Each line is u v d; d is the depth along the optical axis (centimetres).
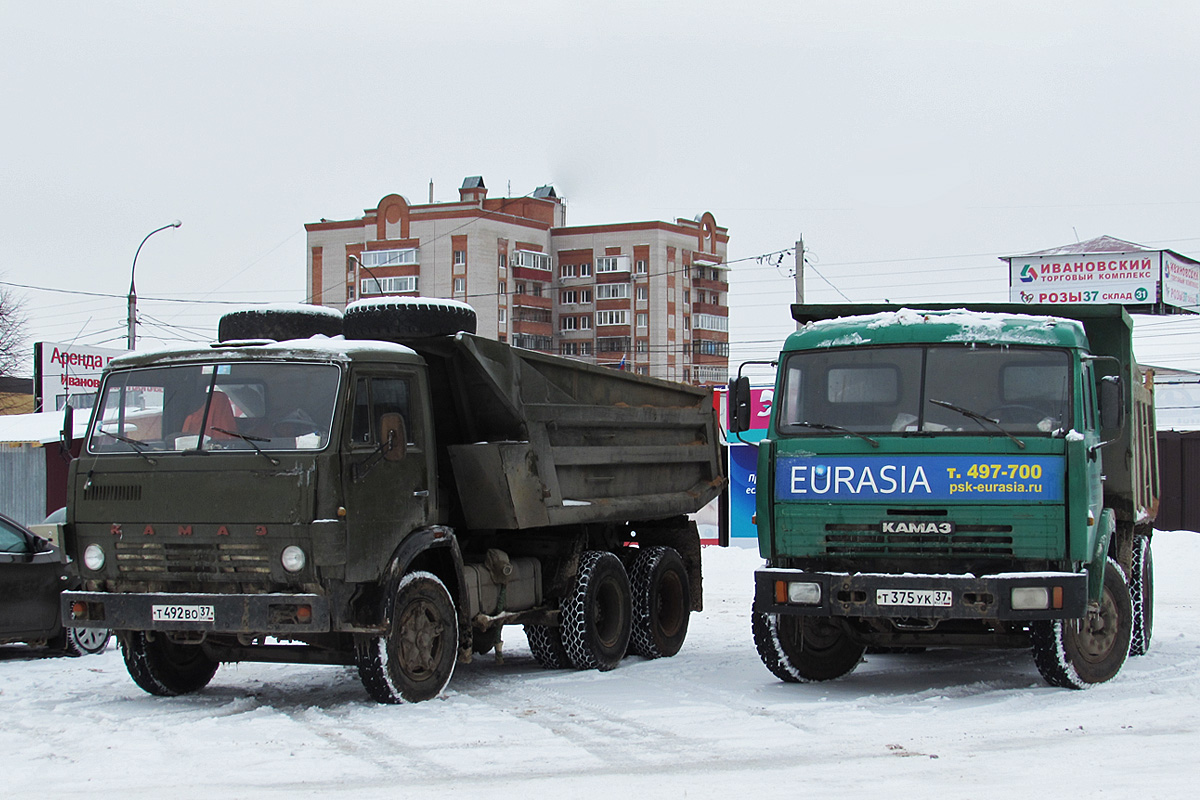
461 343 1009
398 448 901
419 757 750
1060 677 966
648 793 650
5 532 1207
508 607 1081
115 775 702
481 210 7944
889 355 955
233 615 866
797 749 771
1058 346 930
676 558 1295
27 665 1180
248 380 905
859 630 1027
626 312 8362
